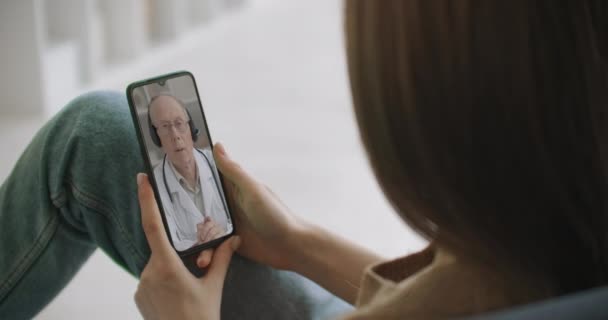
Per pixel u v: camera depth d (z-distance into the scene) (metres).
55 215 0.87
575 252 0.48
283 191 2.12
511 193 0.46
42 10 2.52
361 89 0.48
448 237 0.48
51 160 0.86
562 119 0.46
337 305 0.87
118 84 2.88
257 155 2.37
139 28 3.13
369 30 0.47
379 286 0.56
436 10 0.45
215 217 0.84
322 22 4.14
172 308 0.77
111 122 0.86
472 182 0.46
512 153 0.45
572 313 0.36
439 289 0.50
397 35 0.46
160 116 0.82
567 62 0.45
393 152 0.47
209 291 0.79
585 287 0.48
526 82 0.45
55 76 2.62
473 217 0.46
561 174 0.46
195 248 0.83
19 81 2.51
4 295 0.90
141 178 0.79
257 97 2.90
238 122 2.64
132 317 1.48
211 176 0.85
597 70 0.47
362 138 0.49
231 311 0.84
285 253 0.85
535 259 0.47
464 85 0.45
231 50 3.54
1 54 2.49
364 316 0.52
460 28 0.44
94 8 2.93
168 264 0.77
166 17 3.50
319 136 2.54
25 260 0.88
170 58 3.30
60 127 0.87
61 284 0.92
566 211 0.47
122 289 1.57
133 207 0.84
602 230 0.48
